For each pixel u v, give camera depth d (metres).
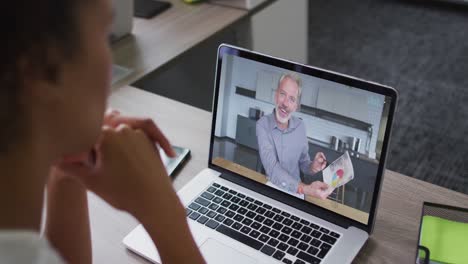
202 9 1.91
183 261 0.62
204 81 2.19
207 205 0.99
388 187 1.05
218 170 1.07
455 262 0.85
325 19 3.76
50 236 0.73
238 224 0.94
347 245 0.89
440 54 3.28
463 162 2.41
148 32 1.73
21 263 0.32
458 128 2.63
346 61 3.24
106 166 0.61
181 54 1.60
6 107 0.35
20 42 0.34
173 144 1.18
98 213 0.98
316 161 0.95
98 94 0.40
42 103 0.37
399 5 3.89
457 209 0.93
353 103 0.89
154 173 0.62
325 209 0.95
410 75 3.08
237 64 1.00
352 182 0.92
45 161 0.39
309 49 3.38
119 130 0.62
